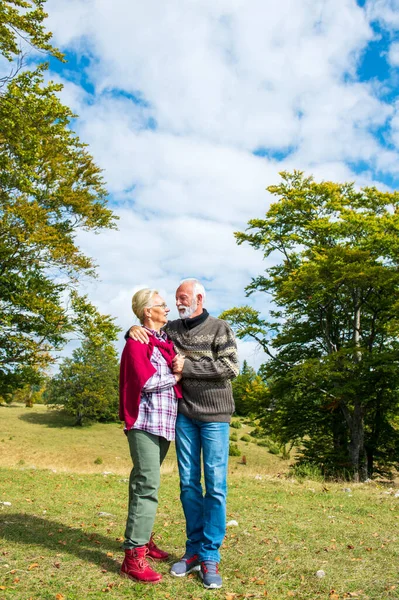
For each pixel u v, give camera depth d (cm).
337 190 2462
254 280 2498
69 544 411
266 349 2406
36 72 1291
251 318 2408
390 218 2136
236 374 364
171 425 354
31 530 454
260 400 2419
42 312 1664
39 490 758
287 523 552
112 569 351
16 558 364
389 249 2112
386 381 2039
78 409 5841
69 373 5931
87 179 1914
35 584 313
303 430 2355
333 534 504
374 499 789
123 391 350
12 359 1717
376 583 351
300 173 2509
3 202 1666
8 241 1647
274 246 2495
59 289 1803
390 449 2316
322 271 2103
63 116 1364
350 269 2008
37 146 1298
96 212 1875
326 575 365
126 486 856
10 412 6322
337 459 2180
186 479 368
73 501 654
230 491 818
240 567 375
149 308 374
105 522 514
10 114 1211
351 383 1969
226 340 368
